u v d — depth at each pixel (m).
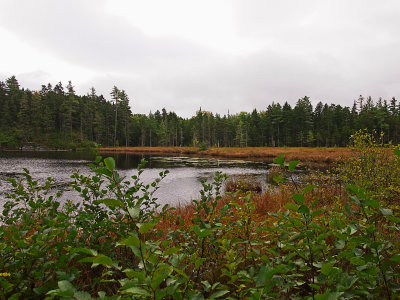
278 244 2.00
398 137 63.69
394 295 1.60
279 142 78.94
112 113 76.62
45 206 2.50
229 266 1.71
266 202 6.25
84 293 1.03
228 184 11.98
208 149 49.81
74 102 67.38
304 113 76.44
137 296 1.15
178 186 13.29
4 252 1.83
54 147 56.16
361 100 77.81
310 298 1.48
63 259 1.76
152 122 85.81
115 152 50.12
